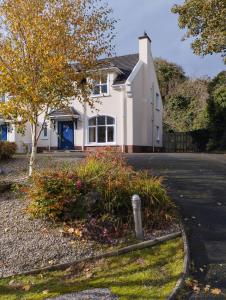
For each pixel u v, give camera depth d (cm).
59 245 737
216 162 1684
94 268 677
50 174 872
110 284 618
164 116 4269
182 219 863
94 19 1349
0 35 1206
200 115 3834
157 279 622
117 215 818
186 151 3597
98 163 974
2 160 1642
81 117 2842
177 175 1305
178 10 1711
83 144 2823
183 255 693
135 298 566
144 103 2997
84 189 845
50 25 1217
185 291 586
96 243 746
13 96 1181
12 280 650
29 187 935
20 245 743
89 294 587
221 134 3344
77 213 807
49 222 813
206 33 1609
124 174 917
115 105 2748
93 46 1353
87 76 1338
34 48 1178
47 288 620
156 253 713
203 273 641
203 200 996
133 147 2725
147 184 888
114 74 2778
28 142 2898
